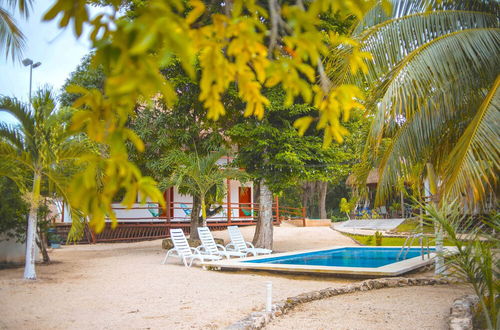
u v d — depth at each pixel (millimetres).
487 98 6230
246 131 15859
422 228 8867
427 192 10648
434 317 6680
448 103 7551
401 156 7887
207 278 10875
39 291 9164
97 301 8172
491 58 7469
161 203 1024
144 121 16656
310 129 16500
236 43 1113
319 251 16344
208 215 20375
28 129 10266
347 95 1233
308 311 7227
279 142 15680
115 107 1055
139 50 840
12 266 13766
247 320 6148
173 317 6863
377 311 7148
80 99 1075
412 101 7285
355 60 1344
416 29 7895
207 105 1170
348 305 7633
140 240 24438
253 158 16891
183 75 15859
